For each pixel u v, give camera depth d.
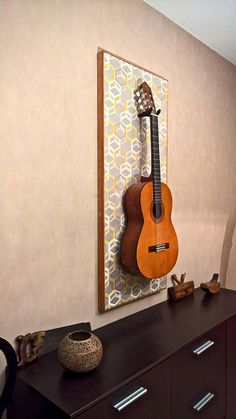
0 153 1.12
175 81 1.89
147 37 1.70
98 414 0.97
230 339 1.63
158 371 1.18
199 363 1.40
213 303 1.82
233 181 2.51
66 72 1.32
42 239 1.26
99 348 1.10
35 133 1.22
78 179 1.38
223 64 2.33
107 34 1.48
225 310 1.71
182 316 1.62
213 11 1.77
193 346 1.37
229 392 1.62
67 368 1.08
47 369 1.14
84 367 1.06
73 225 1.37
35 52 1.21
